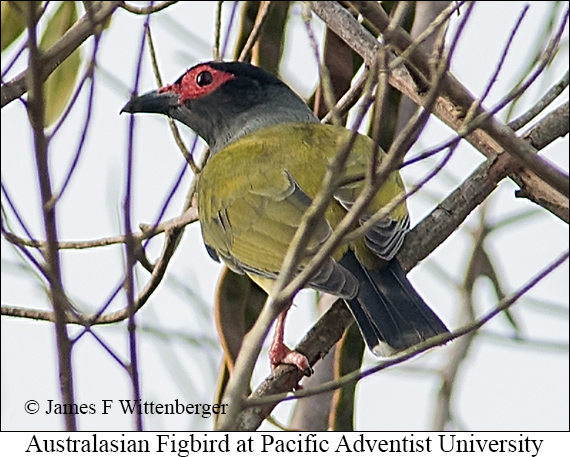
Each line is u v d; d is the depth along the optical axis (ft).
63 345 20.22
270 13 40.91
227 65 39.29
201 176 35.32
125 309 31.94
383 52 20.66
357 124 19.33
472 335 42.19
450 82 25.71
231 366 35.60
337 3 34.30
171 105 40.22
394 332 28.84
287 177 33.17
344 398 37.17
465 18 19.84
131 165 20.76
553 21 35.24
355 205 19.66
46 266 20.04
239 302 36.32
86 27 24.63
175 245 33.19
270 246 32.37
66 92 35.42
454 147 20.77
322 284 28.81
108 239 33.30
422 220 32.48
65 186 21.16
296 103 39.40
